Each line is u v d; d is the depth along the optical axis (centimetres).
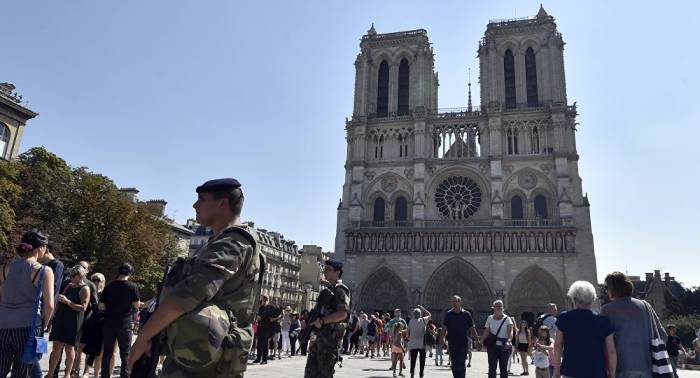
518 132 8400
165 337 530
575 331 928
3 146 6100
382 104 9381
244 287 543
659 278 10750
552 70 8469
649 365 948
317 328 1129
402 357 2428
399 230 8162
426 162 8606
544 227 7594
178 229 9700
